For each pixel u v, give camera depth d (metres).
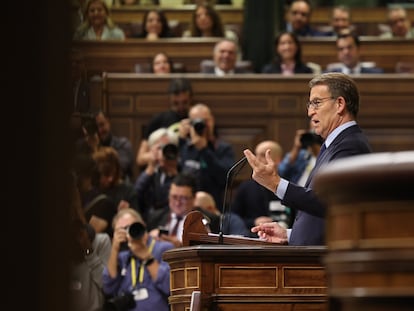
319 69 23.50
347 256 4.88
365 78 22.27
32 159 3.70
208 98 22.08
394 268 4.73
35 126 3.70
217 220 16.38
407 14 29.69
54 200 3.74
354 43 23.53
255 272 9.66
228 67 22.81
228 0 29.53
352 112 11.47
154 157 18.64
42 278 3.70
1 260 3.68
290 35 23.27
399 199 4.79
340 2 29.97
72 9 3.95
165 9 28.64
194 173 19.16
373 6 30.06
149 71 23.09
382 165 4.75
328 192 4.98
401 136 22.23
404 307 4.70
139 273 15.02
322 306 9.66
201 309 9.55
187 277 9.81
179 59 24.39
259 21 26.08
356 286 4.84
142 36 25.67
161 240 15.52
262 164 10.80
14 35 3.68
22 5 3.69
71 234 3.90
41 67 3.70
